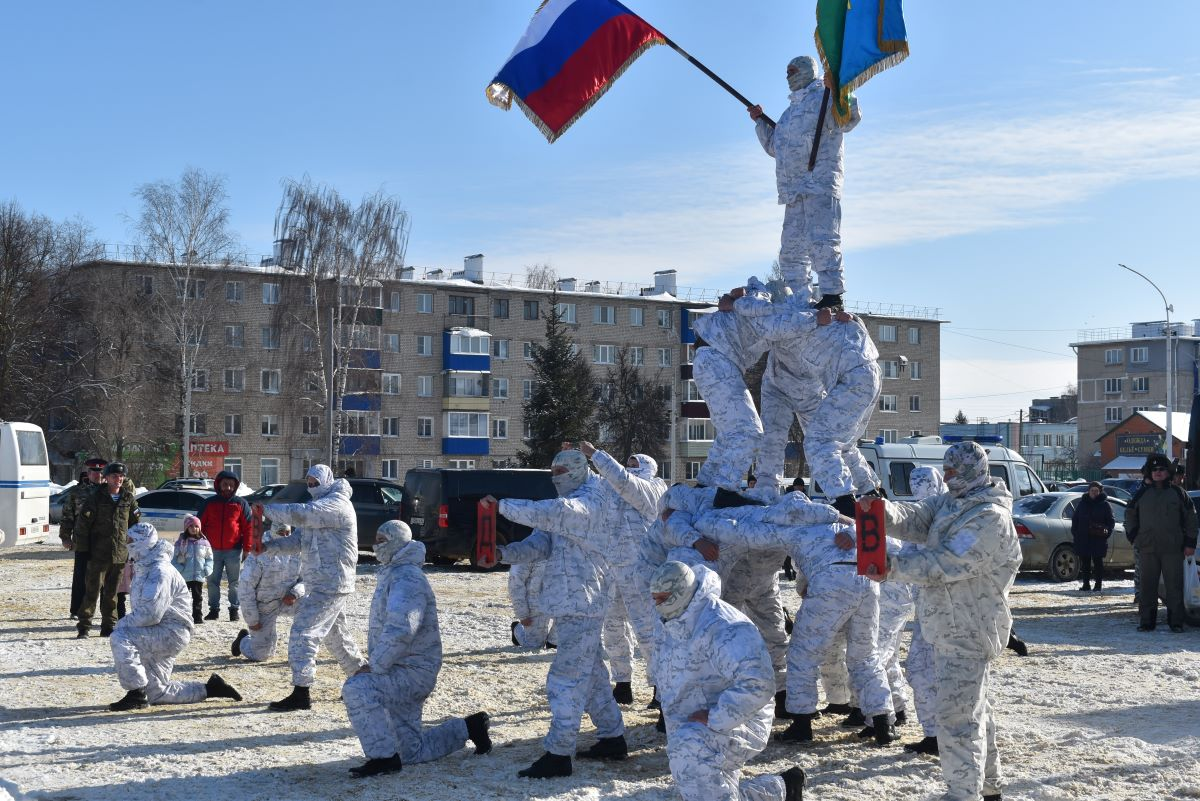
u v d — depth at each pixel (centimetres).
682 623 616
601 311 7875
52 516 3700
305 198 5484
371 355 5994
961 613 645
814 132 930
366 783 768
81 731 926
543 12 1142
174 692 1036
